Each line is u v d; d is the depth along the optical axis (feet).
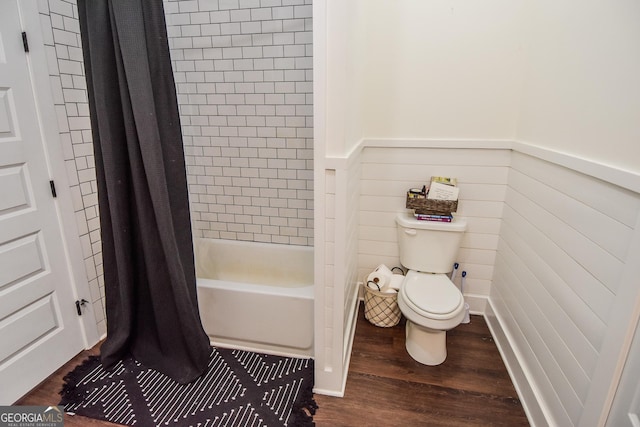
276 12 6.94
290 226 8.30
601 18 4.00
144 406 5.38
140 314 6.40
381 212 7.63
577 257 4.25
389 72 6.82
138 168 5.39
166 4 7.32
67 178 6.01
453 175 7.09
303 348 6.45
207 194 8.48
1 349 5.17
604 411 3.55
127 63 4.94
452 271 7.54
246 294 6.32
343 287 5.15
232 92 7.60
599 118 3.95
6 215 5.12
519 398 5.53
